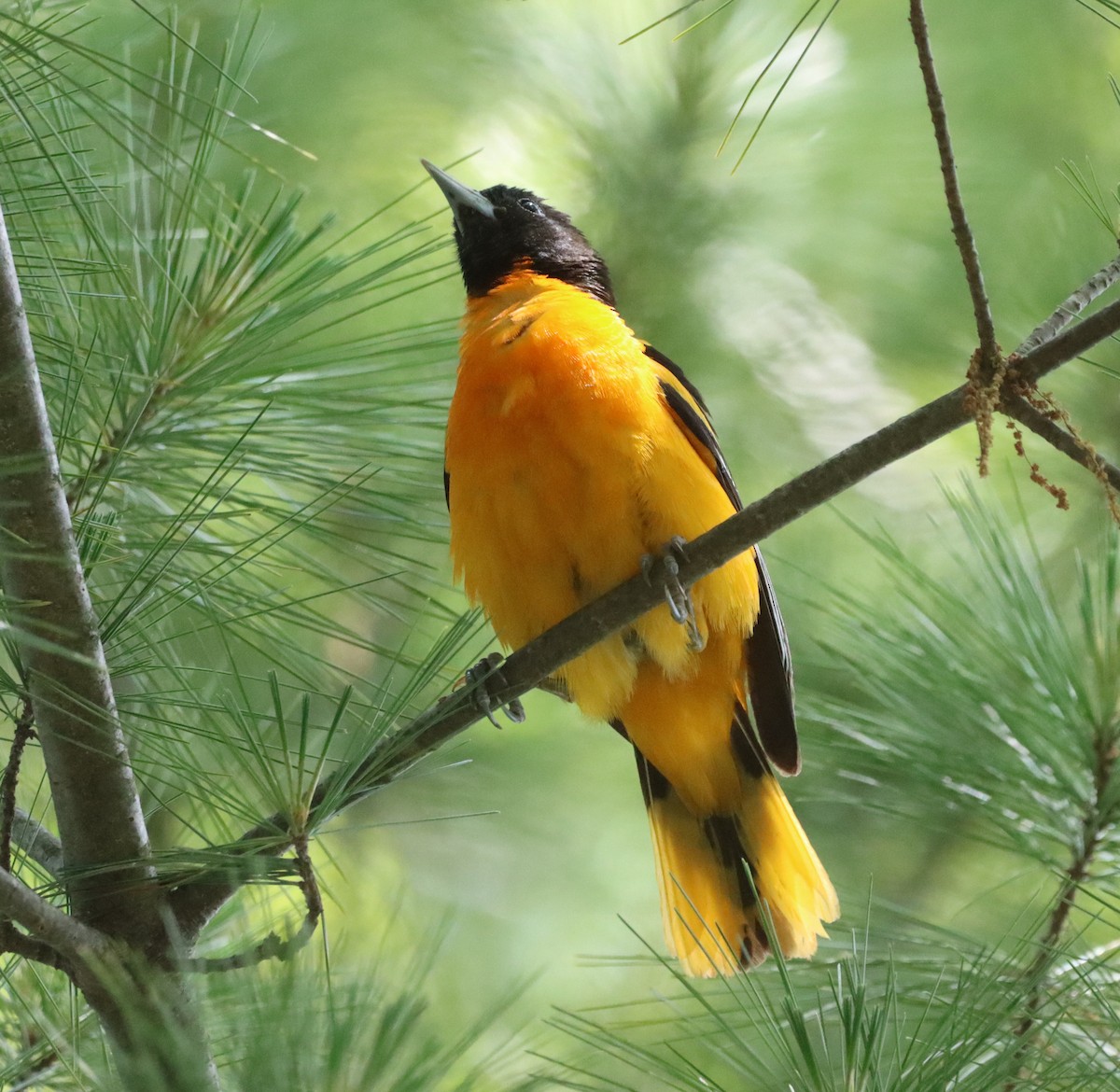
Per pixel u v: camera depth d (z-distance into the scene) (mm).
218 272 7129
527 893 12945
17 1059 6141
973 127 12555
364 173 12492
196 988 4945
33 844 6734
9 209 6723
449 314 12125
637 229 12086
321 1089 4418
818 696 8734
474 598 8609
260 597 6977
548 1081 5777
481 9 12555
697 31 12016
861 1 12617
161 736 6250
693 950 8688
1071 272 11914
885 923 8047
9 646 6129
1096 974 6316
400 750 6031
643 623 8320
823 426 12469
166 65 10461
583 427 7922
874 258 12344
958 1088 5254
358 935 8953
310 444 7516
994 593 8039
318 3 12484
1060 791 7457
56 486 5895
